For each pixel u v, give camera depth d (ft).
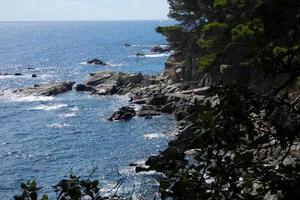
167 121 193.26
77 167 140.15
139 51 606.55
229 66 161.99
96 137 176.35
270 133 17.62
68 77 372.38
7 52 633.20
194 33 240.53
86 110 228.63
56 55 577.43
